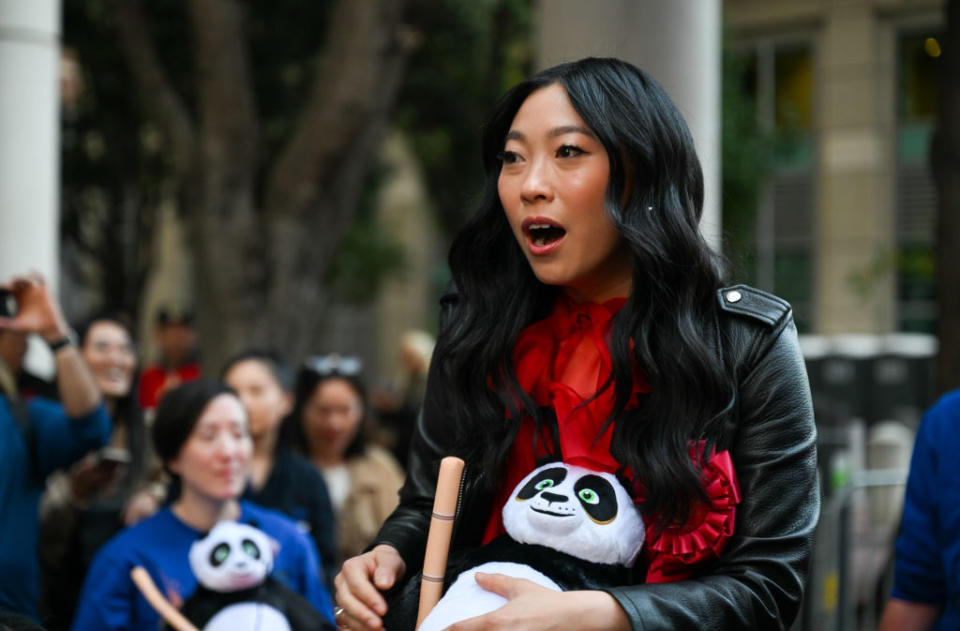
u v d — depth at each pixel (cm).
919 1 1775
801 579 159
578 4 367
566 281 170
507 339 177
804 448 163
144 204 1373
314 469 447
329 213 766
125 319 482
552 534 160
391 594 176
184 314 756
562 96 169
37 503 354
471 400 178
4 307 368
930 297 1789
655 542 160
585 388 169
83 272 1532
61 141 1252
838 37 1830
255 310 740
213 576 301
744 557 159
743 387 165
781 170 1880
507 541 166
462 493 175
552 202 166
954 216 432
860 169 1819
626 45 364
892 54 1809
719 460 157
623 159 166
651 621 147
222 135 745
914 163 1798
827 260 1845
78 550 410
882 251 1733
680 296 165
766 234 1894
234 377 434
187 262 2125
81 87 1193
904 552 245
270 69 1092
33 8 607
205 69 743
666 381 161
